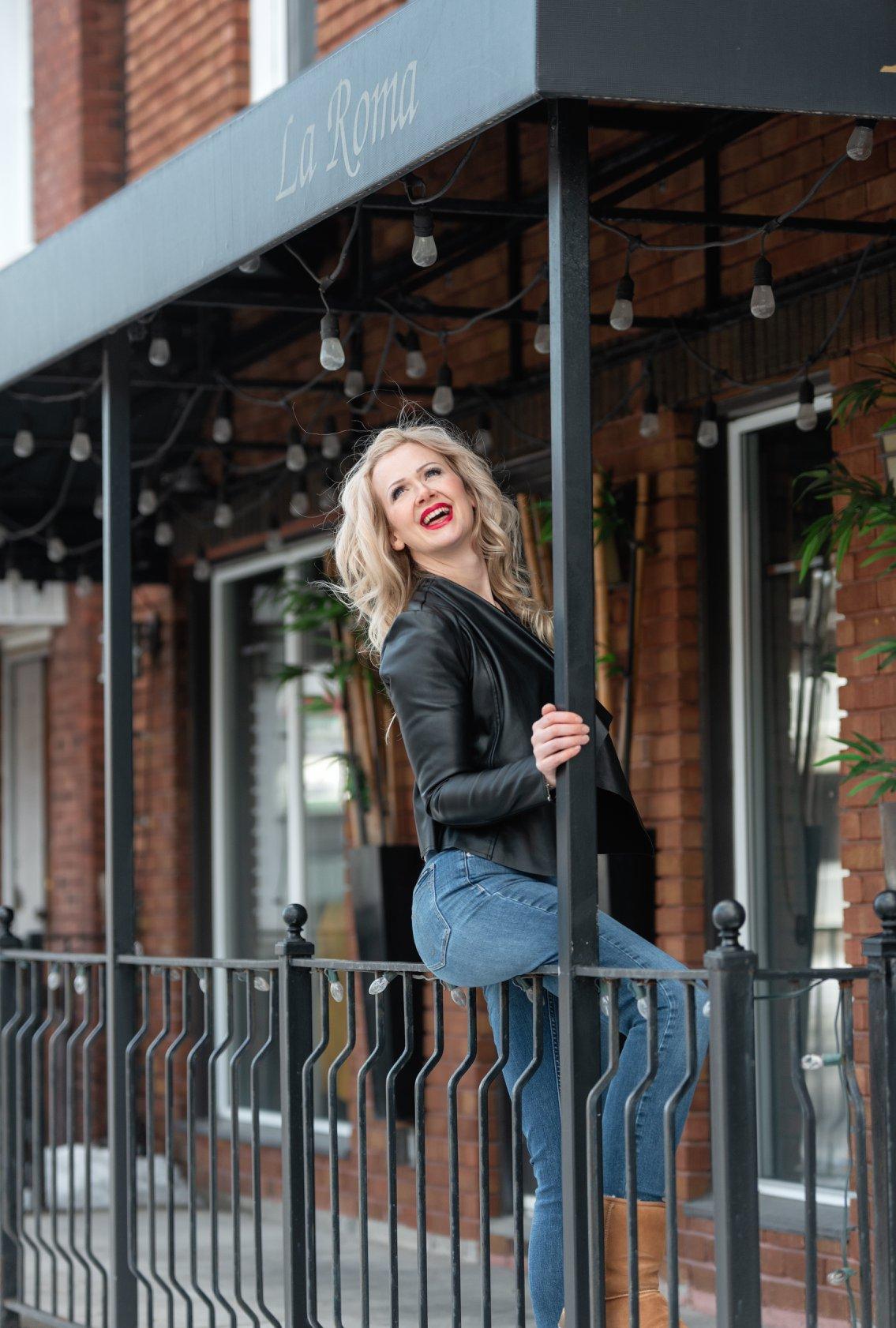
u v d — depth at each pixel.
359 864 9.07
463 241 8.03
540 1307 4.80
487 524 5.00
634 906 7.61
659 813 7.66
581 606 4.43
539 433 8.31
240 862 11.44
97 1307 8.09
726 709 7.60
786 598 7.43
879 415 6.57
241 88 10.58
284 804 10.98
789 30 4.41
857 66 4.44
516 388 8.45
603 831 4.70
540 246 8.33
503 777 4.43
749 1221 4.03
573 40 4.30
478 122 4.53
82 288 6.79
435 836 4.73
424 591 4.77
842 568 6.73
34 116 13.35
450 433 5.37
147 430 10.95
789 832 7.40
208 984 6.36
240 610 11.44
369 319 9.65
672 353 7.58
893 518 6.04
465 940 4.59
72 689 12.87
